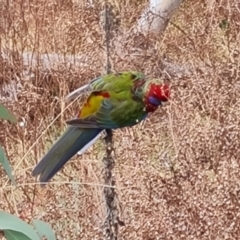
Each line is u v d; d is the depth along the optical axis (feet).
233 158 12.18
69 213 11.72
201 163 12.19
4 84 14.97
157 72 15.47
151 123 13.53
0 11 15.90
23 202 12.07
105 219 10.94
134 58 15.15
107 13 14.29
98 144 12.98
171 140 13.46
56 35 15.55
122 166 12.29
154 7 16.79
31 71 15.16
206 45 16.22
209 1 17.07
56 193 12.15
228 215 11.30
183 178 11.74
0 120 13.66
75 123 9.44
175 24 17.13
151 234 11.19
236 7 16.65
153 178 11.76
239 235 11.17
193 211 11.35
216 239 11.16
